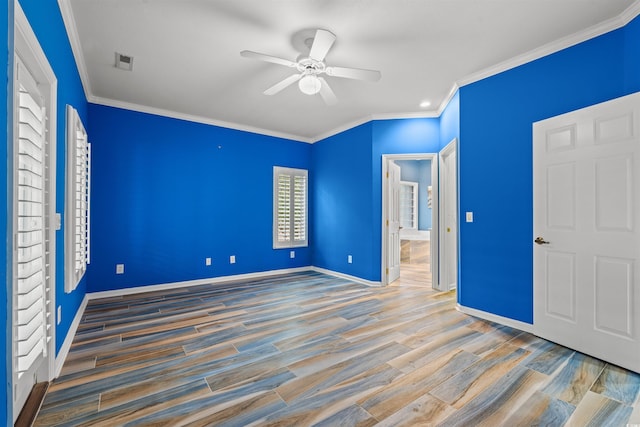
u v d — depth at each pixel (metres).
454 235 4.36
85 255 2.96
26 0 1.41
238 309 3.36
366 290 4.23
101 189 3.82
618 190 2.09
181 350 2.35
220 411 1.63
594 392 1.79
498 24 2.33
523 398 1.74
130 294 3.98
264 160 5.25
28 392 1.70
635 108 2.01
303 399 1.73
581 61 2.41
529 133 2.72
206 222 4.64
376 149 4.51
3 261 1.11
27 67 1.61
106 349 2.36
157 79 3.29
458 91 3.36
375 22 2.32
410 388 1.84
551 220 2.50
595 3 2.08
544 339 2.55
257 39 2.56
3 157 1.12
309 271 5.63
